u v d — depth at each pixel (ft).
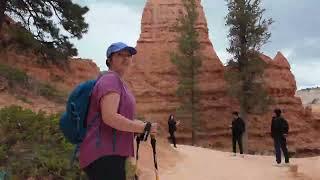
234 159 66.74
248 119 200.03
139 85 221.87
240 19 179.93
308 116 224.12
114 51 14.23
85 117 13.98
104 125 13.79
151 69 227.61
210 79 220.02
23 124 32.32
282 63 231.71
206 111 210.18
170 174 49.65
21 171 29.22
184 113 196.65
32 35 107.04
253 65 180.86
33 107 74.49
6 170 27.76
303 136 212.84
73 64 158.61
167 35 239.30
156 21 242.99
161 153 60.44
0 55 117.50
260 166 59.57
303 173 57.06
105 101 13.56
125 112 13.98
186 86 194.80
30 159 30.48
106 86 13.70
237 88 181.37
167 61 229.66
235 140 75.25
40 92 88.07
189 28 197.26
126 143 13.99
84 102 13.96
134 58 235.20
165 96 217.15
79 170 30.25
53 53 109.81
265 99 180.96
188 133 196.75
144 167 50.06
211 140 201.87
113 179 13.58
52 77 133.49
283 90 223.51
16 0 104.47
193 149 81.66
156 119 208.85
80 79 156.25
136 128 13.61
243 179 49.88
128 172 36.14
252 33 181.47
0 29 105.29
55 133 33.37
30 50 117.08
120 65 14.37
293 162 68.18
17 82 84.89
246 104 180.14
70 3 108.06
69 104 14.06
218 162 61.98
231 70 185.78
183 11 245.04
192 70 195.42
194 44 196.24
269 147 200.95
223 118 209.36
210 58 227.20
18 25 108.17
